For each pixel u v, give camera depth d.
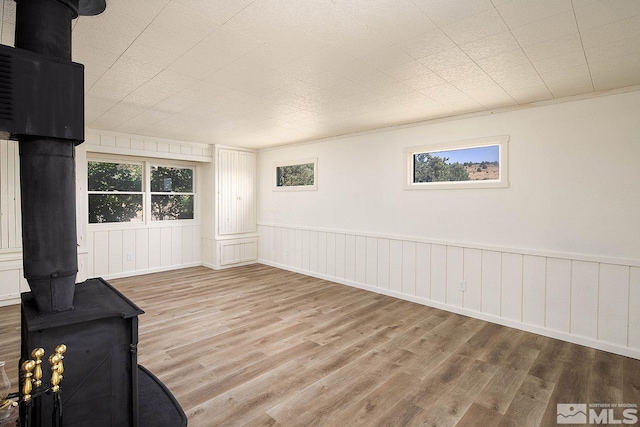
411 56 2.30
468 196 3.82
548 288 3.27
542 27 1.89
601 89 2.95
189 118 4.07
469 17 1.79
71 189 1.48
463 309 3.86
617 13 1.73
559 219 3.22
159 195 5.95
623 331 2.88
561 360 2.78
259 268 6.23
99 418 1.51
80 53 2.25
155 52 2.24
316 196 5.55
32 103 1.32
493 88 2.94
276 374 2.53
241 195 6.43
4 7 1.65
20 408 1.40
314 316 3.76
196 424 1.95
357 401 2.20
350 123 4.33
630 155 2.86
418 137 4.24
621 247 2.91
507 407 2.15
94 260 5.22
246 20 1.84
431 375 2.53
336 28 1.92
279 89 2.99
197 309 3.96
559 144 3.21
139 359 2.74
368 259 4.80
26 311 1.47
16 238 4.05
